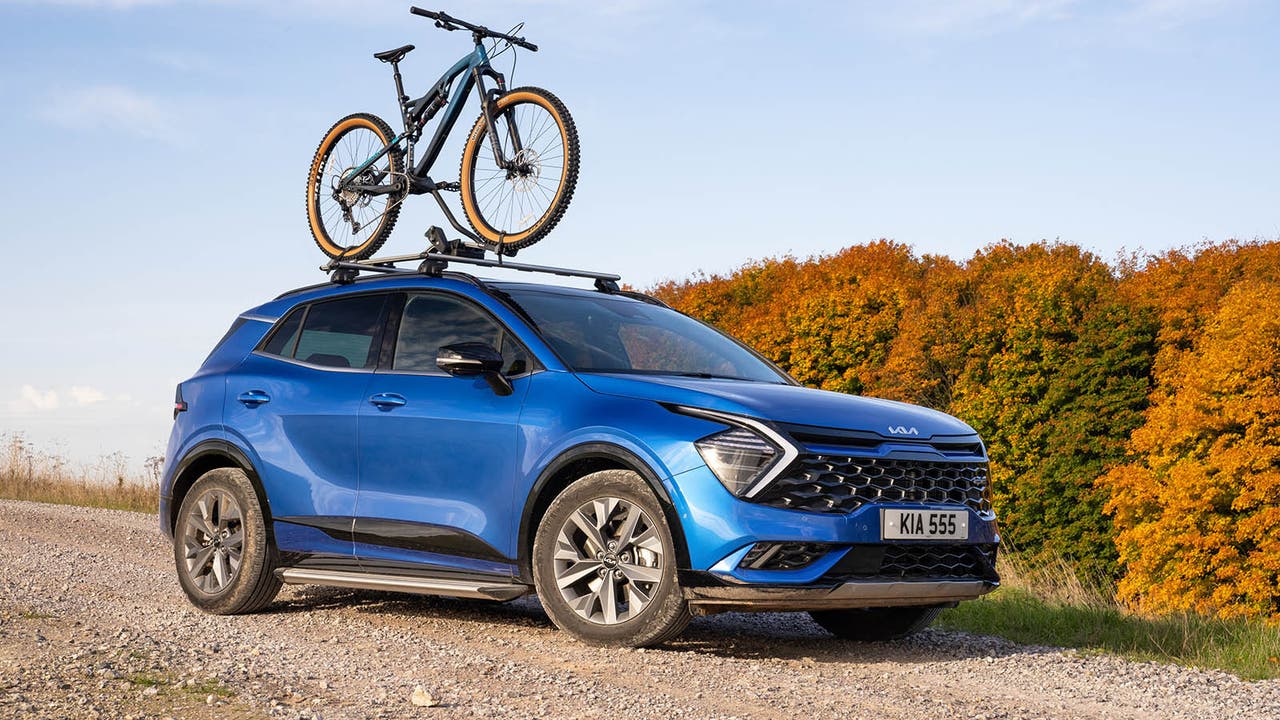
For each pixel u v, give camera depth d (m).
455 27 8.58
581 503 5.51
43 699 4.10
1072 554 29.42
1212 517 24.84
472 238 8.74
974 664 5.64
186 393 7.25
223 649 5.39
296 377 6.75
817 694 4.75
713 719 4.24
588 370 5.81
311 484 6.44
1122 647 6.28
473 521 5.82
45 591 7.20
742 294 36.72
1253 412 24.72
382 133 9.45
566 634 5.91
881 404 5.81
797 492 5.16
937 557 5.52
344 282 7.04
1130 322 29.52
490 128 8.56
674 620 5.29
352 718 4.06
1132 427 29.11
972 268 34.47
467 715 4.18
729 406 5.30
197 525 6.94
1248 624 6.85
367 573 6.27
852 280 34.53
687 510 5.19
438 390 6.09
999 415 31.06
